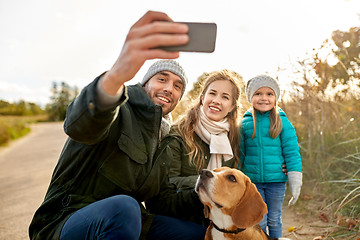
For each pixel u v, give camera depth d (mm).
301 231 2926
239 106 3129
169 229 2256
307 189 3762
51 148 11625
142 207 2219
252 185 2256
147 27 1046
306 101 4129
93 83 1304
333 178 3621
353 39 4148
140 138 1915
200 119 2859
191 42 1090
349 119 4098
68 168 1801
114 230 1572
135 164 1888
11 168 7773
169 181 2385
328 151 3969
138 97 1991
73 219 1675
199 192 2180
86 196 1835
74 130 1389
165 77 2582
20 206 4246
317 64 4086
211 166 2789
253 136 3207
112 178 1823
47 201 1789
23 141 16328
